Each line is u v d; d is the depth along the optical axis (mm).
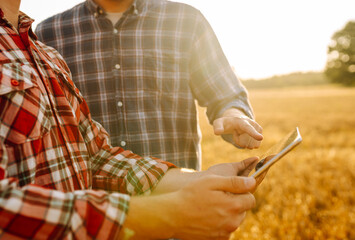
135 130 1544
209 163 8133
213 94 1636
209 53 1674
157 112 1578
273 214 3799
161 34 1607
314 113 26297
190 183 645
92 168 1011
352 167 6207
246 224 3482
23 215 520
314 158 7141
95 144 1046
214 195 621
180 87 1637
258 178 737
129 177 936
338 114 24875
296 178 5488
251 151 9656
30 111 719
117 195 633
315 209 3998
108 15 1608
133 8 1563
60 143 810
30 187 556
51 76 870
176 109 1625
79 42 1611
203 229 630
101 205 597
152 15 1606
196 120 1706
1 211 506
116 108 1561
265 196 4648
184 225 623
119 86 1562
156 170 946
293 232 3254
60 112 861
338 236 3180
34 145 714
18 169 680
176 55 1624
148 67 1580
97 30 1591
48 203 550
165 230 622
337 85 75750
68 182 794
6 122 677
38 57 864
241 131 1187
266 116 24859
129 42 1577
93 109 1585
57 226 546
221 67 1670
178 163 1609
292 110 29719
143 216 613
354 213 3734
